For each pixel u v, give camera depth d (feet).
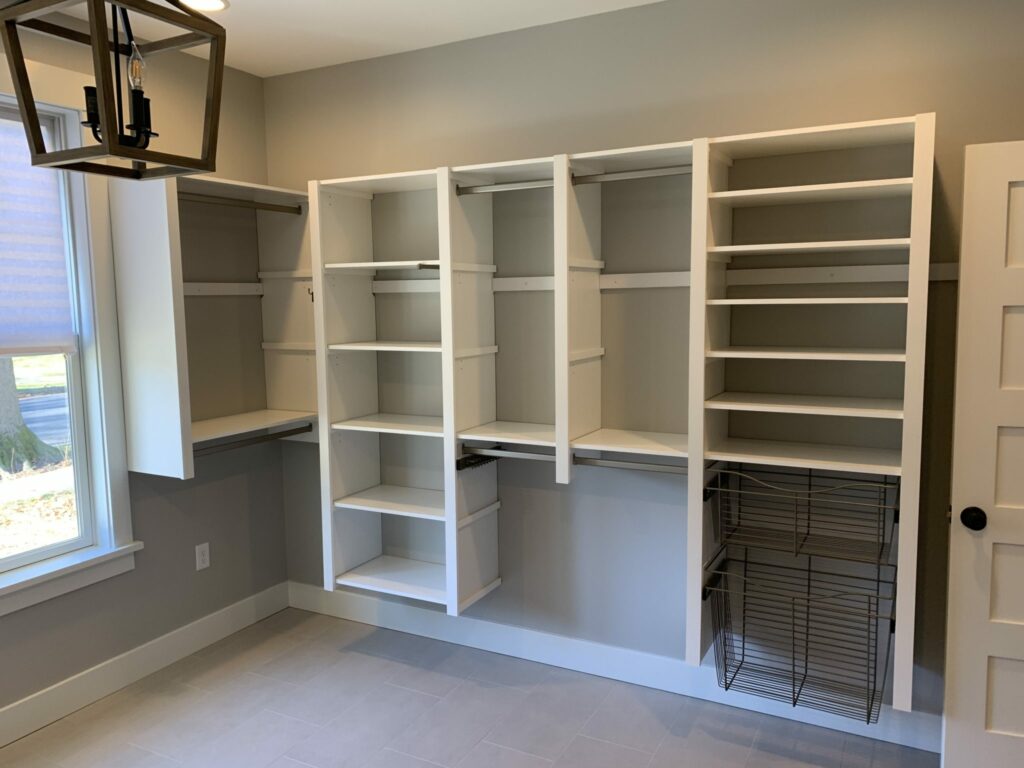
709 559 8.43
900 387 8.02
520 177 9.29
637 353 9.32
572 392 8.67
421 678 9.95
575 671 10.11
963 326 6.98
